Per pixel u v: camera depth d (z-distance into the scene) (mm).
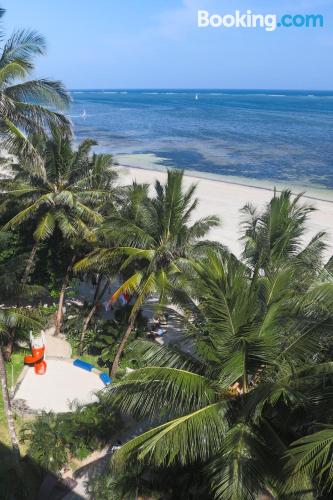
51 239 22953
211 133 111188
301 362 10844
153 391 10688
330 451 9172
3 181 21859
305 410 10562
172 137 103500
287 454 9039
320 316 10953
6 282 17281
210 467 9758
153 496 12234
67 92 16547
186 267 17125
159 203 18609
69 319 23938
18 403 18141
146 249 17984
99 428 16078
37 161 16812
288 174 66438
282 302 11070
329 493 10141
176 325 12398
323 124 131625
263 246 18516
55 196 20547
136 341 12062
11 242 22656
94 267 19859
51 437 15547
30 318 17594
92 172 21938
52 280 23516
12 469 14289
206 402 10383
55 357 21438
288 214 19422
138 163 72188
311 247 18547
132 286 17484
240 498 8734
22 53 15406
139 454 9758
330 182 61531
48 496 14164
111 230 17875
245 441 9539
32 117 16297
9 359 20719
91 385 19859
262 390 9750
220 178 63188
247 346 10250
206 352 10758
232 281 11125
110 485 13195
